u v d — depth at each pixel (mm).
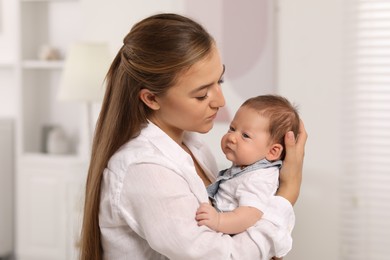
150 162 1166
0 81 4352
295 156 1370
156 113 1276
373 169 3146
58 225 3852
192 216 1157
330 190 3207
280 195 1345
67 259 3645
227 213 1239
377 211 3146
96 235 1282
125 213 1180
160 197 1136
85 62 3174
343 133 3174
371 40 3105
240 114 1482
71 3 4062
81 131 3820
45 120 4207
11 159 4191
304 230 3254
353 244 3195
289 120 1447
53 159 3842
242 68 3291
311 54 3186
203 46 1177
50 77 4168
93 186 1257
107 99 1315
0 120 4082
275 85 3250
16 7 3910
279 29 3225
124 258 1249
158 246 1131
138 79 1211
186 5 3396
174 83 1173
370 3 3094
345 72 3148
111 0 3609
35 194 3906
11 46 4262
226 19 3307
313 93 3195
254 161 1434
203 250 1132
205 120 1225
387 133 3111
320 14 3160
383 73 3092
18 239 3990
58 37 4102
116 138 1255
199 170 1475
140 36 1210
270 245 1242
